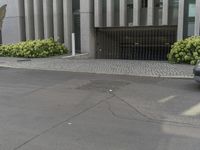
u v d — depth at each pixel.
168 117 7.31
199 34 17.56
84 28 20.55
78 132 6.25
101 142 5.74
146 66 15.46
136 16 19.19
